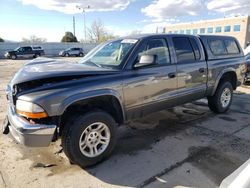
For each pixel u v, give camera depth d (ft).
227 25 161.68
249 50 31.14
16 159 11.29
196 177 9.84
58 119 9.64
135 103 11.97
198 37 15.93
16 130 9.40
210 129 15.08
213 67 16.39
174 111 18.78
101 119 10.62
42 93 9.30
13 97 9.84
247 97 23.93
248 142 13.15
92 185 9.43
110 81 10.84
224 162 11.01
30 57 102.53
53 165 10.83
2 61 84.69
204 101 21.57
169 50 13.66
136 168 10.59
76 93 9.79
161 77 12.88
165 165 10.81
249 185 4.71
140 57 11.58
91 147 10.62
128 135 14.21
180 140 13.47
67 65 11.68
